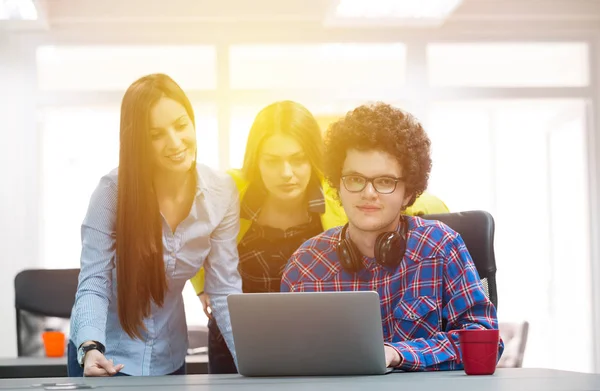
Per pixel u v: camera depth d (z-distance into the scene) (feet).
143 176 8.41
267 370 6.40
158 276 8.51
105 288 8.29
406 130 7.38
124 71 19.74
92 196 8.56
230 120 19.69
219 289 9.28
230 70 19.76
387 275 7.40
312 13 19.27
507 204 20.71
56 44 19.54
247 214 9.93
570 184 20.86
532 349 20.81
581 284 20.63
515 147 20.75
